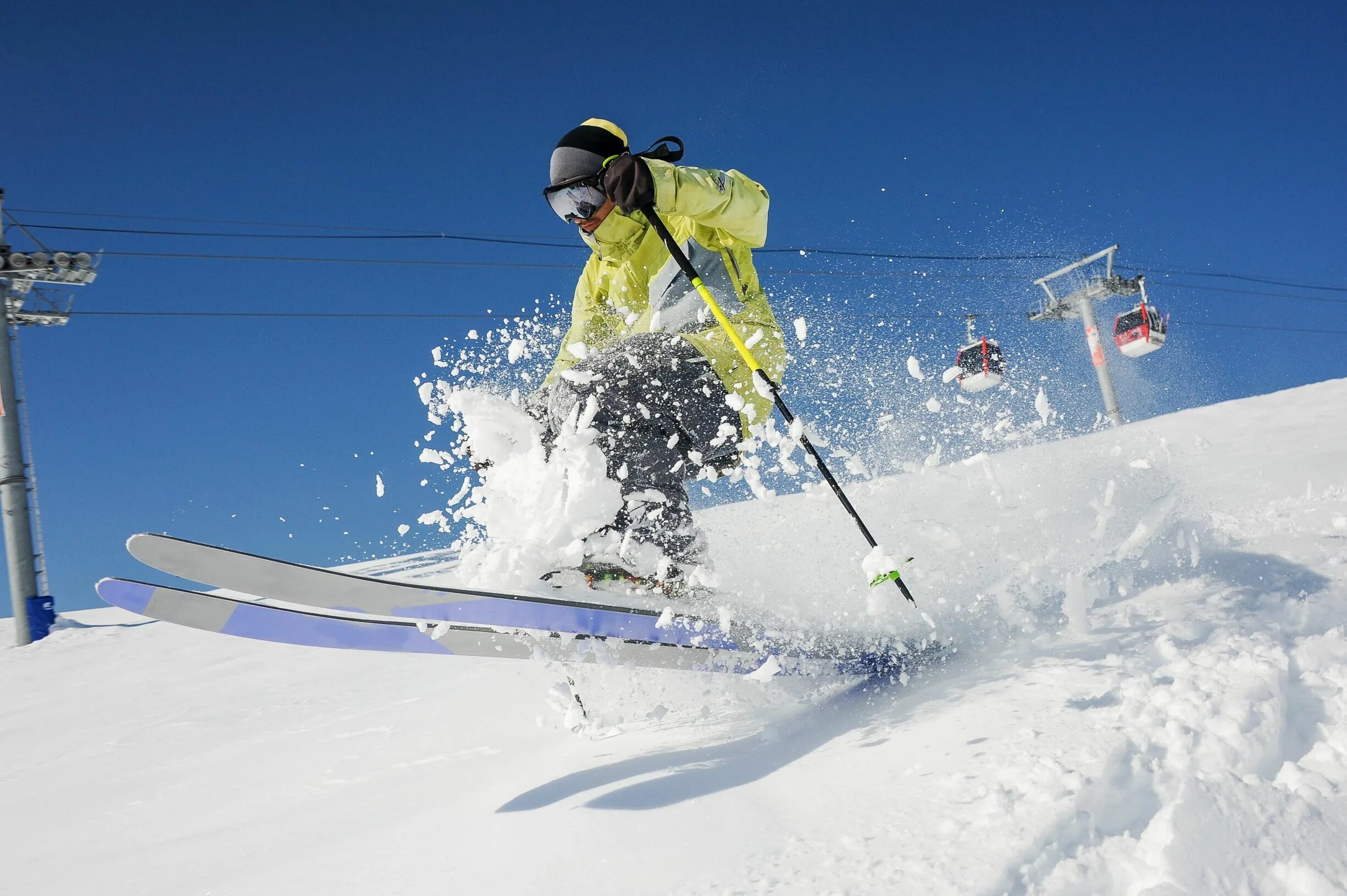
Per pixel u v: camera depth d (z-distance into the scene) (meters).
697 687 2.34
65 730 3.72
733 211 2.50
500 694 2.99
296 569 2.03
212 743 3.04
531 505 2.16
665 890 1.24
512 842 1.51
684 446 2.37
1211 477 6.04
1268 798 1.17
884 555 2.25
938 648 2.33
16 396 9.52
